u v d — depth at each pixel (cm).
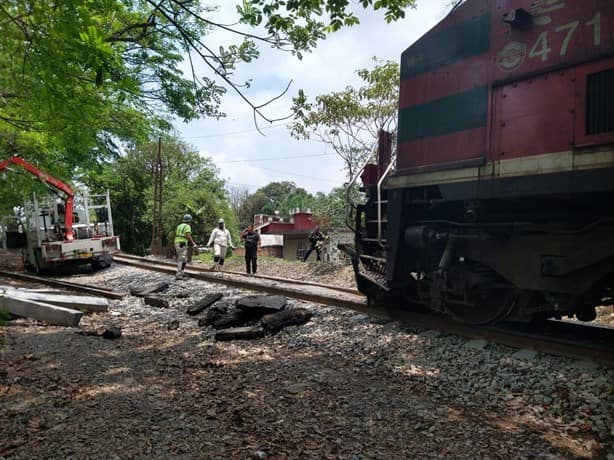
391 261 623
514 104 464
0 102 457
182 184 3425
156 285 1052
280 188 8350
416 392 433
